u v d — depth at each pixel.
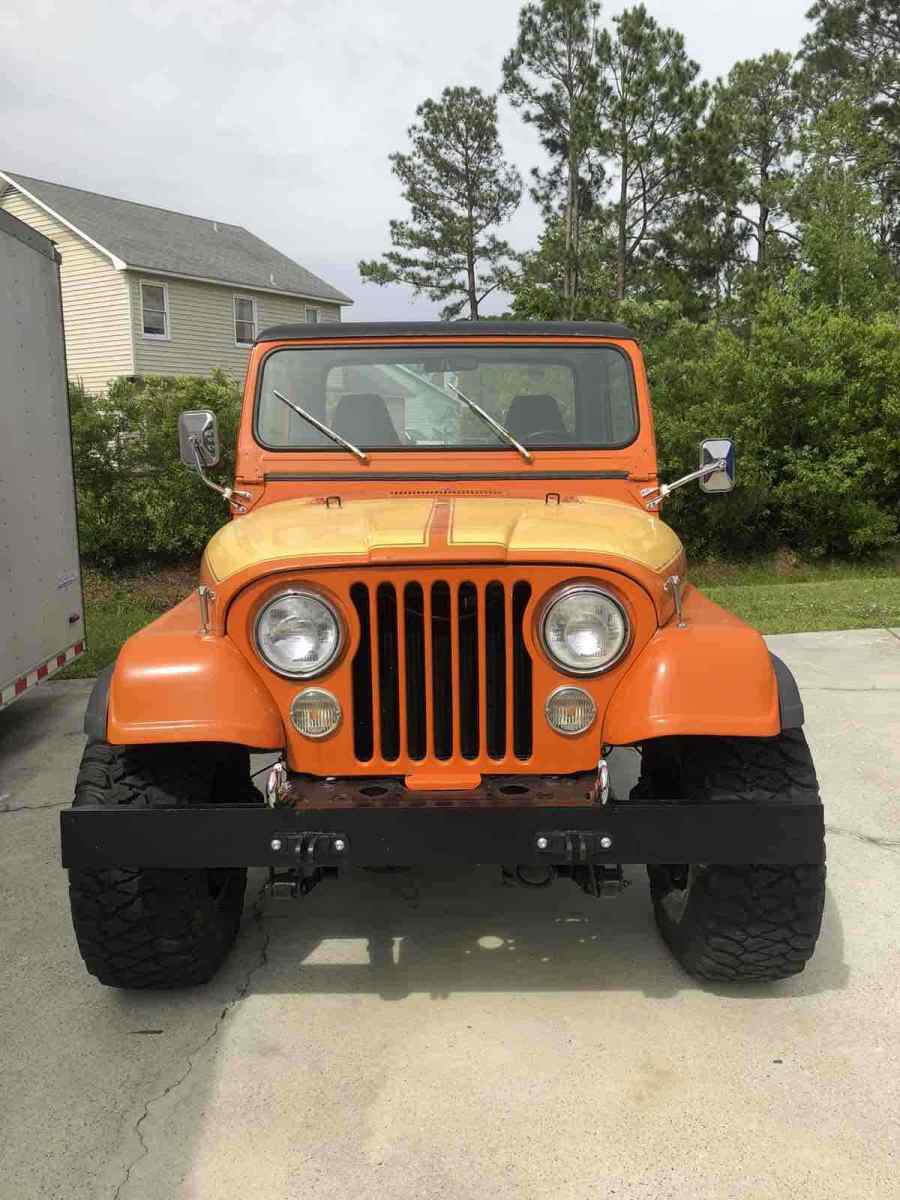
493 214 36.59
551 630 2.72
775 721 2.64
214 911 3.12
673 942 3.30
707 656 2.68
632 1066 2.77
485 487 3.74
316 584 2.72
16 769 5.61
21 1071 2.79
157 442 12.59
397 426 3.81
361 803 2.64
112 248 22.19
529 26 27.38
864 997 3.10
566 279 29.44
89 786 2.77
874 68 37.31
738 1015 3.01
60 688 7.62
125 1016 3.06
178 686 2.67
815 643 8.73
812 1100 2.61
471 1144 2.47
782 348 14.75
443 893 3.89
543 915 3.70
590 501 3.59
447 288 36.84
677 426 14.49
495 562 2.68
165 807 2.67
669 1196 2.29
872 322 16.81
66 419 6.74
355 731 2.80
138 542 12.55
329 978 3.27
